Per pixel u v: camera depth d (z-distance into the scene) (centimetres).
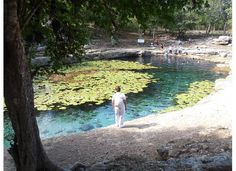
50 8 712
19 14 568
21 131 493
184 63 3186
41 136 1261
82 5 738
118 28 740
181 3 652
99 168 646
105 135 1097
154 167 584
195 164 533
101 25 756
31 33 737
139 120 1259
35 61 2325
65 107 1614
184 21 4619
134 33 4744
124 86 2088
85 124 1392
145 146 965
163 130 1105
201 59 3416
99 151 952
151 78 2397
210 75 2555
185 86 2131
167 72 2683
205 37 4866
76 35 810
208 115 1238
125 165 646
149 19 691
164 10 660
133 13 678
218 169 504
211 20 5122
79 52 848
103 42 3869
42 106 1625
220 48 3934
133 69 2794
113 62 3130
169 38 4709
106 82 2195
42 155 569
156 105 1675
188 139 960
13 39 445
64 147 1003
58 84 2114
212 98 1537
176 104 1681
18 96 473
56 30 793
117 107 1169
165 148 852
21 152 504
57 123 1409
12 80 466
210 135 991
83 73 2509
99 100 1739
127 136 1074
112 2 682
